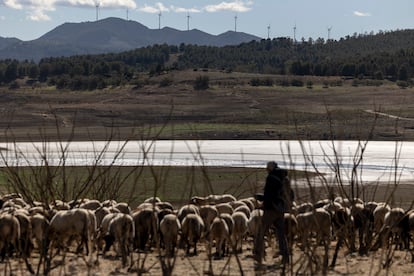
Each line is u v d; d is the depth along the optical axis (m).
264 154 63.31
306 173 15.52
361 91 126.75
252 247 19.41
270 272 14.82
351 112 98.00
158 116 104.94
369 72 168.50
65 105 118.19
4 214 16.69
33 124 100.12
